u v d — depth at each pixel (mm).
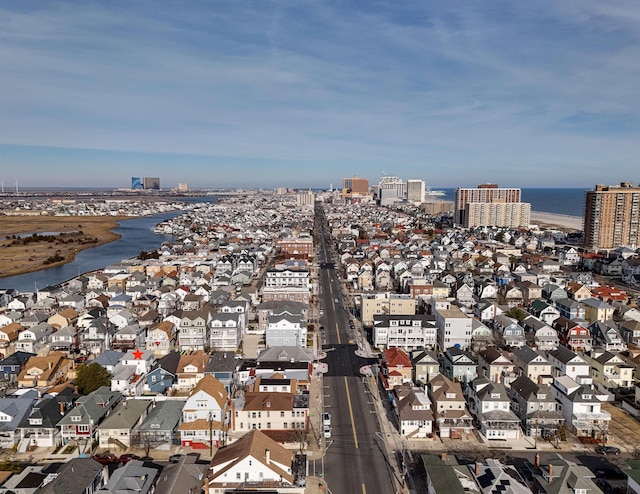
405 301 160000
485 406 93375
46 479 72000
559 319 148375
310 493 74688
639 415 99438
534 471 76750
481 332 135125
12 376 116188
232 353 124312
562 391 97312
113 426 87625
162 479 71312
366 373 121562
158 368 114688
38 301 177875
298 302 169625
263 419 92562
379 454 85688
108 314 158250
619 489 74500
